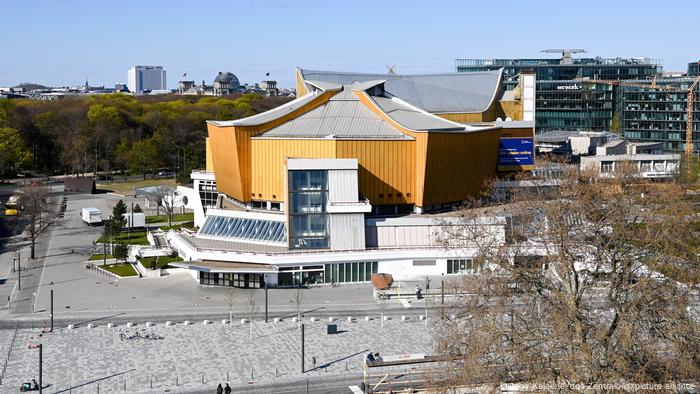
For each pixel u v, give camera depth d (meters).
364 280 177.75
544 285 102.62
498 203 196.12
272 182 196.62
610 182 113.12
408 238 183.25
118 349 133.38
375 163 190.00
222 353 131.62
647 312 95.56
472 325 103.69
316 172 177.62
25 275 188.00
